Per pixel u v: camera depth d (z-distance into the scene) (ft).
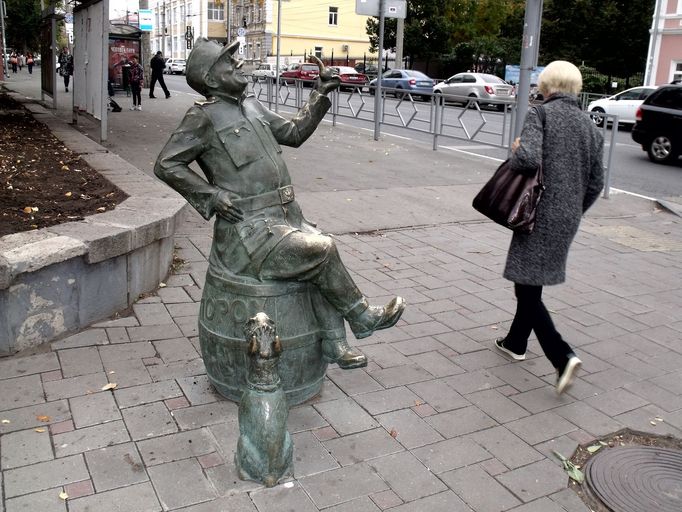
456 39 142.92
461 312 16.49
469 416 11.62
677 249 23.80
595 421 11.75
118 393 11.64
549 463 10.39
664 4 105.60
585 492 9.85
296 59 179.63
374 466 10.01
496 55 135.74
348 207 26.63
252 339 9.23
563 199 12.00
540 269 12.14
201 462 9.83
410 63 149.18
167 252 17.17
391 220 25.07
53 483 9.23
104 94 35.27
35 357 12.81
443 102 43.45
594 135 12.26
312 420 11.17
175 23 216.54
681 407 12.41
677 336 15.72
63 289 13.44
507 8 145.69
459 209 27.48
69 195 18.01
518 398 12.39
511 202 11.91
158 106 63.72
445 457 10.36
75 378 12.09
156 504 8.89
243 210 10.29
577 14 120.16
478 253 21.58
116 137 39.52
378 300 16.99
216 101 10.29
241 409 9.52
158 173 10.23
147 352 13.24
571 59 122.21
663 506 9.52
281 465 9.41
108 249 13.93
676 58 105.81
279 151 10.76
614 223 27.61
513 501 9.42
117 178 20.49
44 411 10.99
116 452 9.98
